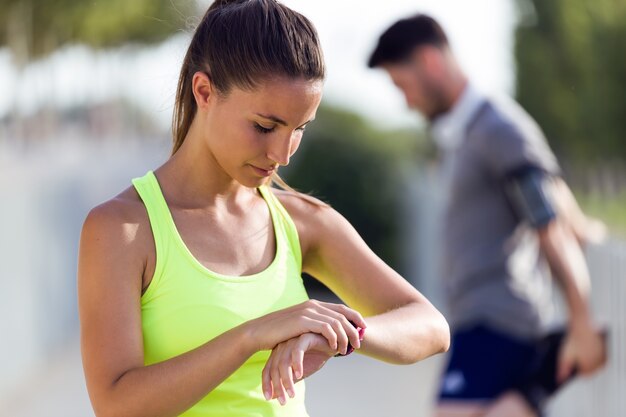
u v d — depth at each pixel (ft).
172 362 9.21
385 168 60.85
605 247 22.03
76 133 133.08
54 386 35.55
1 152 79.77
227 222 10.15
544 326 20.47
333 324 9.11
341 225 10.96
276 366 9.05
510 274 20.36
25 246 34.68
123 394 9.24
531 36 102.83
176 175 10.12
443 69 21.02
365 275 10.84
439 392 20.51
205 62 9.81
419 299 10.73
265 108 9.46
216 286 9.83
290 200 10.80
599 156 104.12
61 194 42.86
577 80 100.89
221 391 9.79
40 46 83.66
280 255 10.33
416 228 55.57
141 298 9.78
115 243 9.62
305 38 9.57
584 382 23.71
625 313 19.77
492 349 20.20
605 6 99.14
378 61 21.71
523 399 19.93
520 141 20.24
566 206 21.02
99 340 9.47
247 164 9.71
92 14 78.69
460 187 20.74
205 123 9.93
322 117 61.21
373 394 34.35
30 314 35.50
